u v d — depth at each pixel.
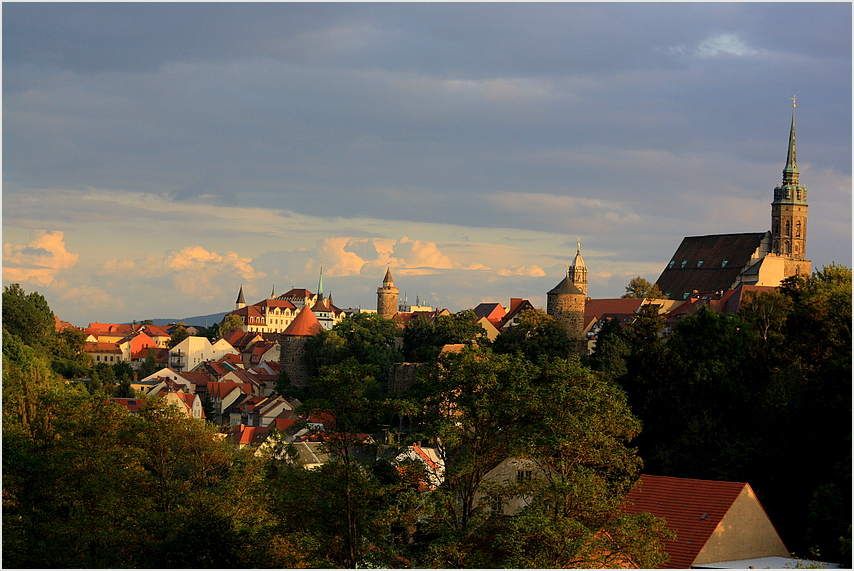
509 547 55.31
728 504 61.72
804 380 89.19
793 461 76.25
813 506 66.00
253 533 64.44
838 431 73.75
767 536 62.84
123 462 71.12
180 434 74.75
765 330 120.75
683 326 108.19
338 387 63.94
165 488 73.12
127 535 65.50
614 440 63.66
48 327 197.38
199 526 63.34
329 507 61.56
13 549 62.56
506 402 62.50
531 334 168.00
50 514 68.19
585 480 57.81
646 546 55.28
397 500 60.12
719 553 60.44
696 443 82.56
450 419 63.56
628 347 144.00
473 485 62.94
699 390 91.31
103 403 78.31
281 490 63.09
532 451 59.50
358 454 71.88
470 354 65.62
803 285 128.88
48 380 105.44
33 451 71.94
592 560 55.78
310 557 60.09
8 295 191.88
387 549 59.47
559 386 63.62
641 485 65.62
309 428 64.62
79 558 64.38
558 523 54.62
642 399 92.62
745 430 85.31
